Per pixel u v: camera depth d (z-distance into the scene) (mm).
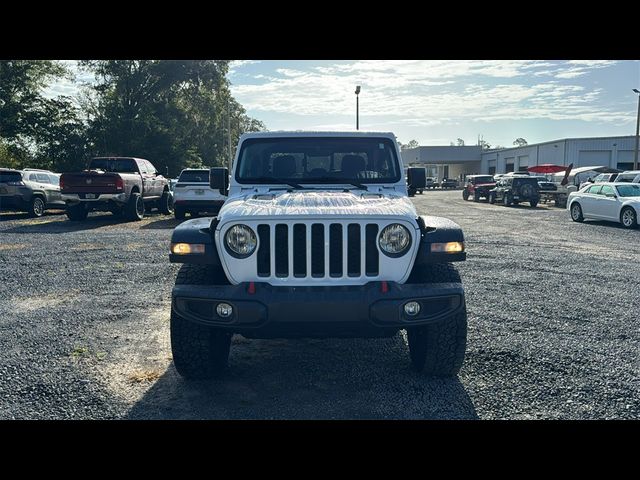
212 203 18125
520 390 4250
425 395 4176
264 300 3848
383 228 4031
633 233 16094
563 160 61375
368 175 5465
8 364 4805
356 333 4004
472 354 5086
